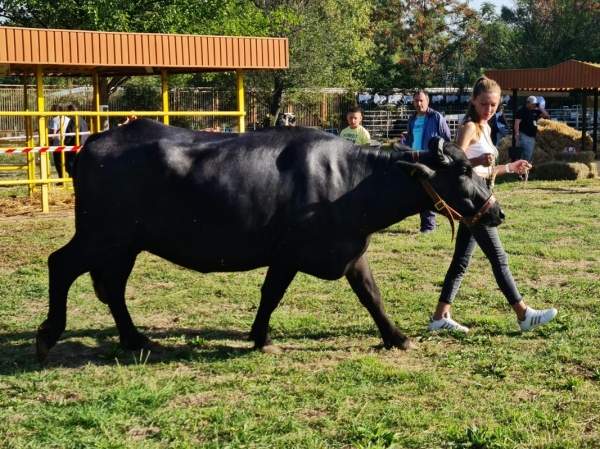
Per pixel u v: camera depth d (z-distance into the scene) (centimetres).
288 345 689
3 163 2706
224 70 1661
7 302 841
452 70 5634
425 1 5541
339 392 561
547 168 2106
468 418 514
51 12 2514
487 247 696
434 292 876
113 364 638
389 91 4738
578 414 521
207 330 740
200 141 647
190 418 515
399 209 646
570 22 5247
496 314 782
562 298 835
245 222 631
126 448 470
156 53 1485
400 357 652
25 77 1727
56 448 475
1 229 1285
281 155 642
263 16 3250
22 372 617
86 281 921
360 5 4553
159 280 945
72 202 1617
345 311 798
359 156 647
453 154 645
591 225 1308
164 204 632
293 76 4028
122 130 652
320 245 639
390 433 480
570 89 2392
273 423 506
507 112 3731
